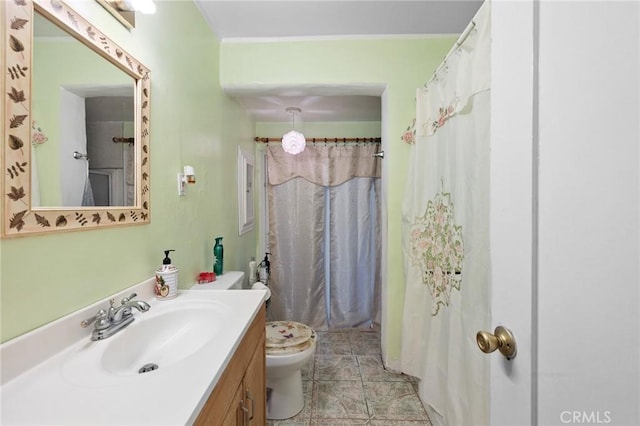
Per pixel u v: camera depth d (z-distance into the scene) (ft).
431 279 4.96
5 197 1.85
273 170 9.36
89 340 2.42
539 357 1.58
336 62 6.01
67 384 1.86
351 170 9.34
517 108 1.76
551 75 1.52
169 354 2.85
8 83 1.85
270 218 9.39
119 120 2.89
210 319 3.17
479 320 3.45
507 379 1.83
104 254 2.71
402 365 5.66
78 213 2.39
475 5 5.06
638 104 1.13
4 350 1.84
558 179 1.47
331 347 7.81
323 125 9.78
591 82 1.31
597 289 1.28
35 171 2.05
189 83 4.51
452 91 4.17
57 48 2.21
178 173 4.13
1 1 1.81
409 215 5.69
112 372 2.34
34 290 2.06
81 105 2.44
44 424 1.51
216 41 5.79
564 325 1.44
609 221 1.24
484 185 3.36
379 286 9.34
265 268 8.48
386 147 6.24
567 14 1.43
